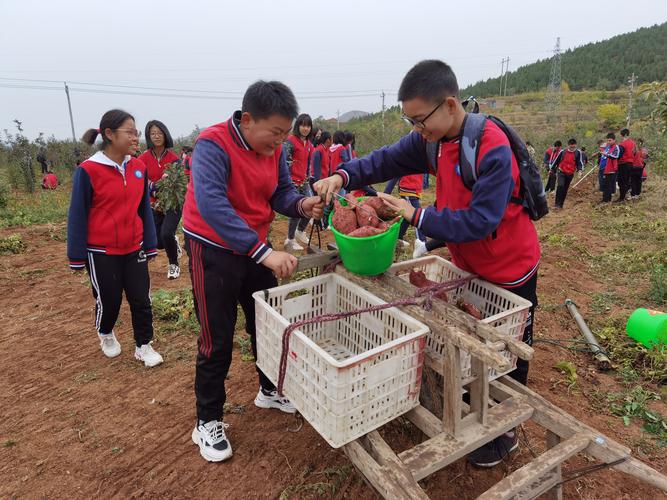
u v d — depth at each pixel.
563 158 12.34
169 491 2.50
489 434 1.99
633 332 4.19
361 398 1.86
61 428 3.00
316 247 2.77
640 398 3.36
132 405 3.23
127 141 3.22
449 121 2.08
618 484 2.63
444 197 2.35
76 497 2.47
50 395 3.35
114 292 3.52
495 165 1.98
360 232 2.15
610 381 3.66
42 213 10.40
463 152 2.08
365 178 2.65
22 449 2.82
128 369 3.69
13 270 6.18
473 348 1.71
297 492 2.48
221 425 2.72
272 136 2.14
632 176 12.57
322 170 7.59
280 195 2.66
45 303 5.03
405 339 1.93
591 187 15.60
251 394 3.31
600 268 6.52
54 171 21.89
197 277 2.39
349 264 2.31
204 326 2.46
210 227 2.29
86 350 3.99
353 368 1.78
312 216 2.52
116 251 3.42
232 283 2.40
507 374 2.60
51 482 2.57
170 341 4.15
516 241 2.32
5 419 3.09
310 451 2.77
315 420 1.97
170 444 2.85
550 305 5.05
